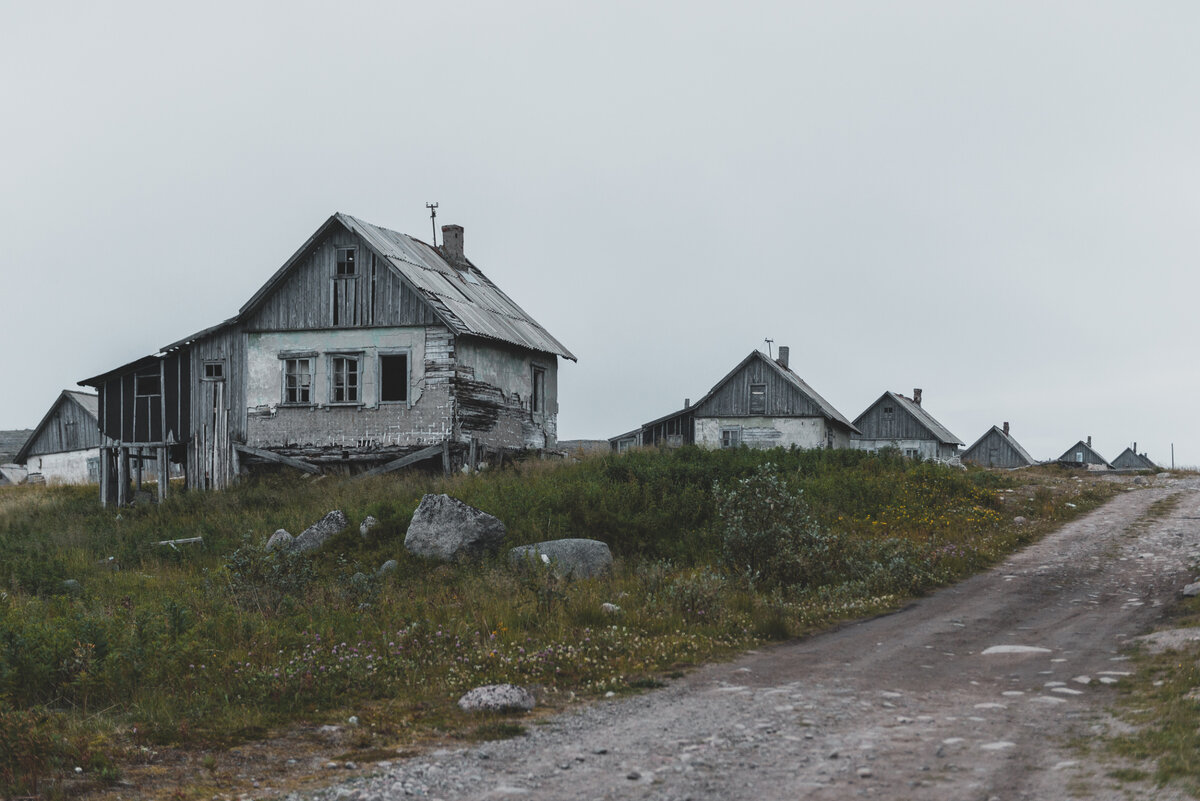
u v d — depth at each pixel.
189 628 11.98
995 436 80.62
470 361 29.81
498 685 9.75
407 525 19.58
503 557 17.73
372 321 29.58
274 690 9.74
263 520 22.64
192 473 30.83
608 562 17.66
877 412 67.38
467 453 29.14
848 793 6.76
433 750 8.10
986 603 16.00
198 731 8.61
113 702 9.42
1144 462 100.88
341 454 29.48
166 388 31.28
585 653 11.80
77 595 15.80
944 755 7.69
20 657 9.87
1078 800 6.54
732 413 50.59
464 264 37.16
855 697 9.87
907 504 25.23
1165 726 8.16
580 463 27.33
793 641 13.28
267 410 30.28
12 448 65.56
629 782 7.06
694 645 12.45
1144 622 13.85
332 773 7.48
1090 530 23.84
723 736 8.34
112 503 31.98
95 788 7.07
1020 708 9.31
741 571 17.28
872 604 15.99
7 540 22.31
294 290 30.31
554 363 36.44
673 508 21.20
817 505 24.41
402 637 11.98
